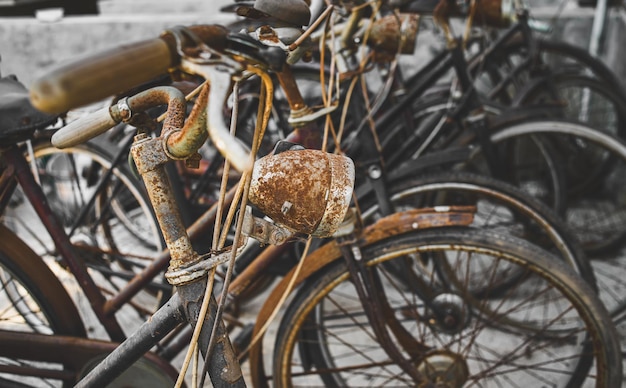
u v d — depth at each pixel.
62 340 1.61
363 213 1.88
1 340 1.57
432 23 3.26
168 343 1.80
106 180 2.25
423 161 1.85
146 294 2.36
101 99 0.68
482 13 2.21
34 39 3.70
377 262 1.55
